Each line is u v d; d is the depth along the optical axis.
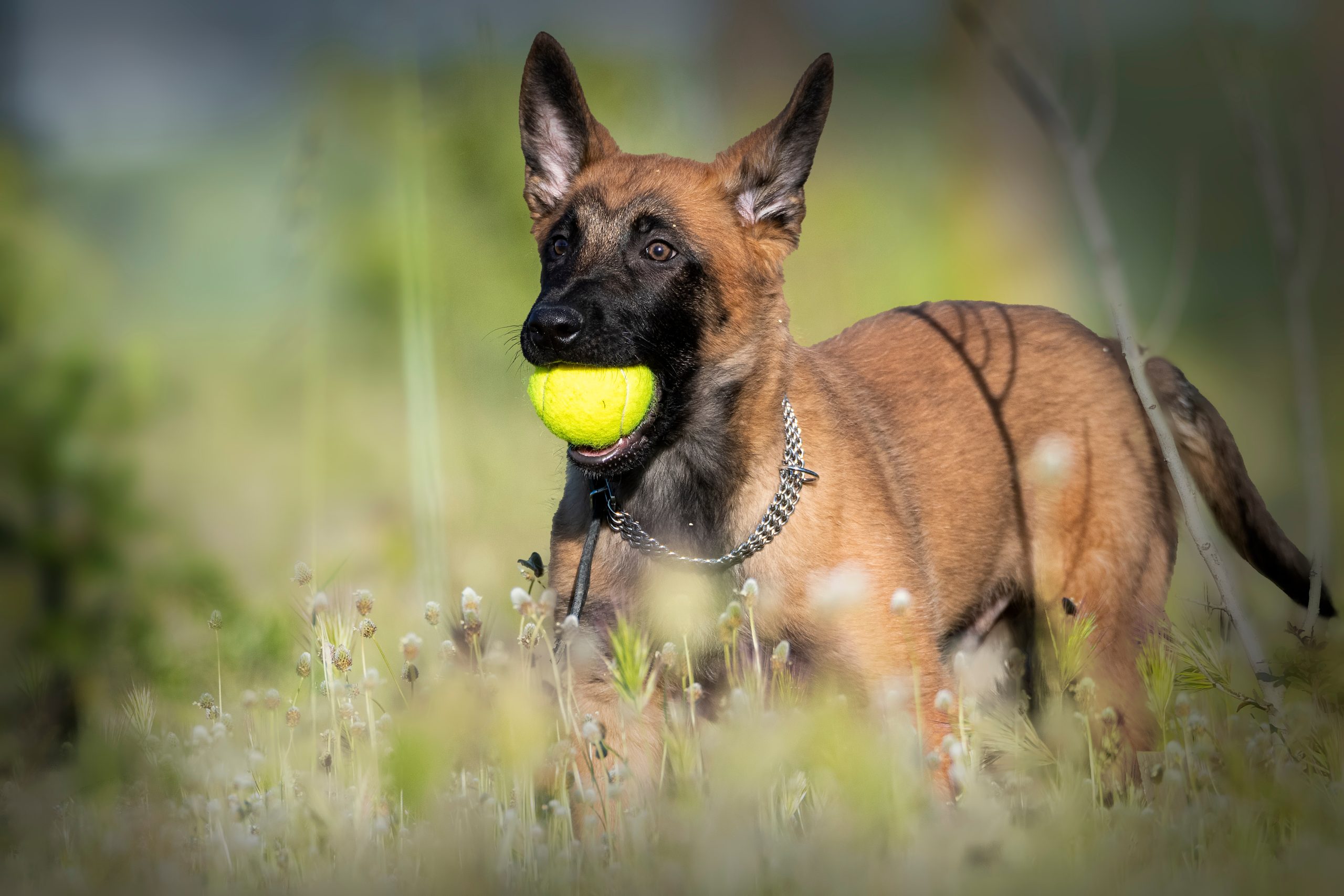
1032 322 12.23
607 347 9.42
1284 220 10.14
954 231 30.08
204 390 25.47
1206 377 28.55
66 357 13.45
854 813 7.72
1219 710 10.24
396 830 8.61
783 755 7.72
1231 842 7.82
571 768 9.26
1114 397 11.79
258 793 8.55
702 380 9.98
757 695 8.77
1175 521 11.86
